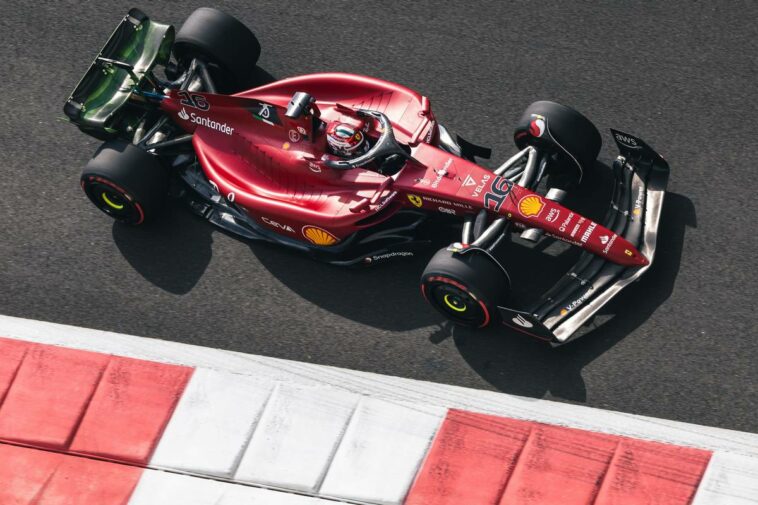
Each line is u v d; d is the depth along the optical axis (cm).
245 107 3123
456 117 3588
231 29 3459
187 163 3416
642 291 3038
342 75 3250
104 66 3266
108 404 2909
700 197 3272
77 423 2877
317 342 3033
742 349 2895
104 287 3222
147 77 3247
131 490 2723
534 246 3169
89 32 3947
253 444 2783
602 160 3397
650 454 2667
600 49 3766
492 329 2995
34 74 3825
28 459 2816
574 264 3109
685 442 2695
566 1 3938
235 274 3225
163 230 3350
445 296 2869
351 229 2978
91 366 3000
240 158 3191
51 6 4041
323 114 3209
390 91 3194
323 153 3058
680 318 2972
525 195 2884
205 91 3403
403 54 3812
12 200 3462
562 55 3756
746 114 3509
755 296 3008
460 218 2997
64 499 2723
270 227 3162
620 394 2830
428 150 3016
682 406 2792
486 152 3166
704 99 3572
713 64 3681
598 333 2956
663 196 3066
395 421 2795
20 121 3684
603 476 2633
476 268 2752
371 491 2662
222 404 2877
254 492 2689
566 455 2683
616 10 3891
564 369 2892
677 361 2883
